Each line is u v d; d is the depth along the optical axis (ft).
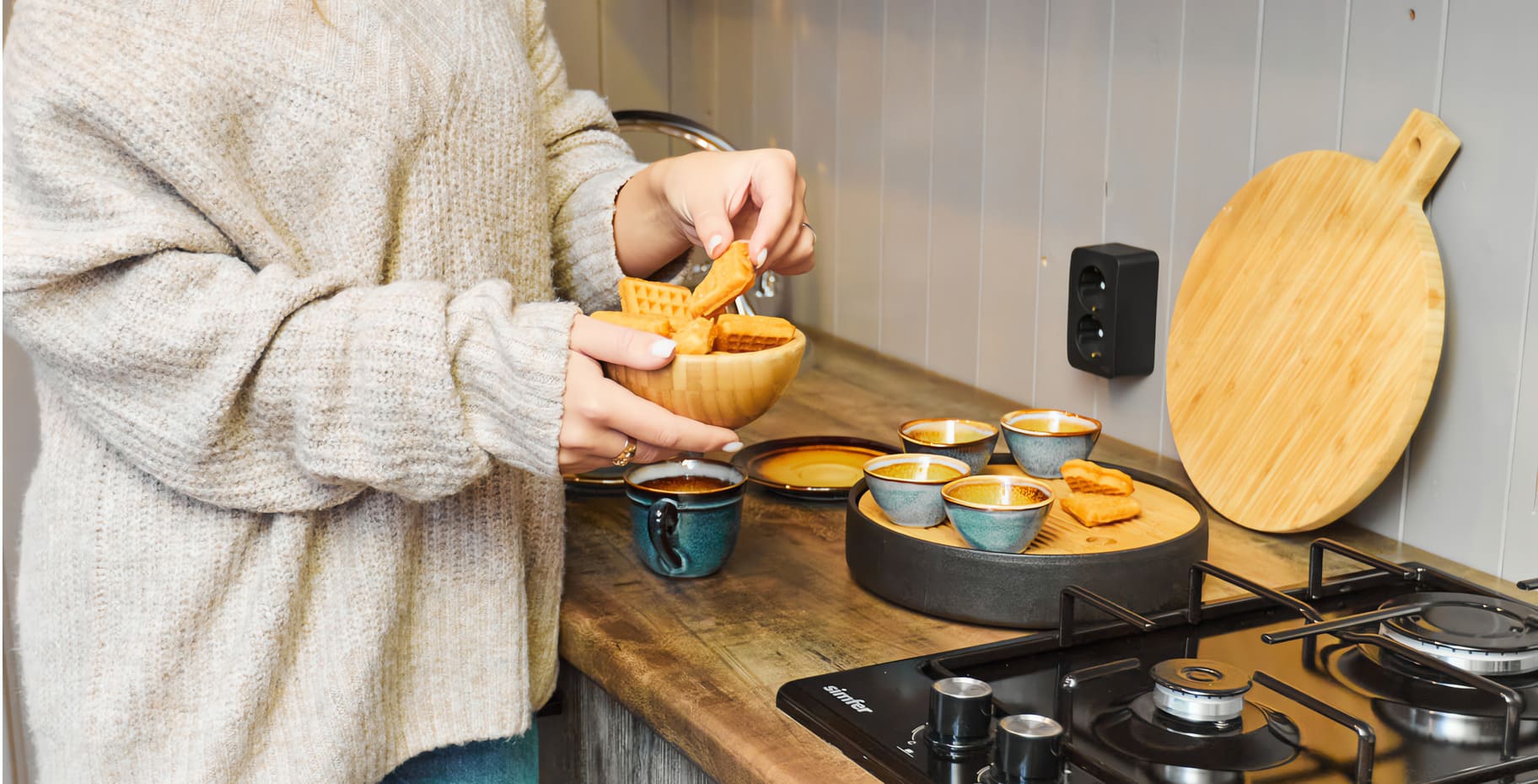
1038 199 4.92
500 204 3.06
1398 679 2.84
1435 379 3.57
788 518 4.07
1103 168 4.59
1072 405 4.91
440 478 2.51
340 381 2.42
